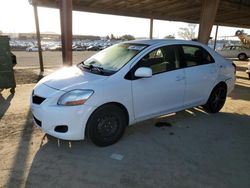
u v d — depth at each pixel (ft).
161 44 13.71
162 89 13.26
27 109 17.62
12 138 12.80
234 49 79.82
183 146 12.33
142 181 9.39
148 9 43.55
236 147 12.42
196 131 14.28
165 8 42.27
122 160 10.84
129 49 13.64
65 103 10.61
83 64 14.48
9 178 9.42
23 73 36.60
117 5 39.47
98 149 11.75
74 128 10.77
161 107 13.62
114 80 11.61
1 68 21.17
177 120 15.99
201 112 17.72
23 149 11.65
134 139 12.95
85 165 10.39
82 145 12.11
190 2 36.37
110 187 8.99
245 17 52.16
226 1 33.37
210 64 16.08
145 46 13.43
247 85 30.86
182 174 9.90
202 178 9.67
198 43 15.88
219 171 10.19
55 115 10.60
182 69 14.33
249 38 80.59
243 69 49.85
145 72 11.72
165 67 13.58
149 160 10.89
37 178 9.45
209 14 28.40
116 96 11.50
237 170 10.31
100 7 40.96
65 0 20.58
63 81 11.73
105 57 14.05
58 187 8.95
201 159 11.12
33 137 12.96
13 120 15.35
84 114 10.80
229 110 18.69
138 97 12.36
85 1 36.14
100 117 11.38
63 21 21.16
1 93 22.54
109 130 11.88
